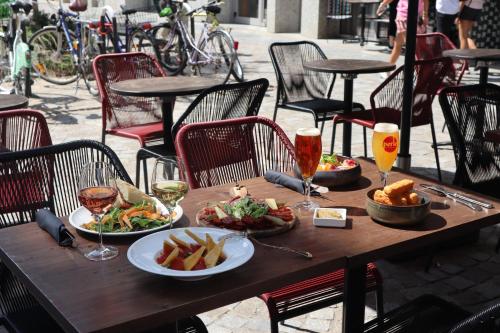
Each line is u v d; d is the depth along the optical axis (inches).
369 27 487.2
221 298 58.2
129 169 194.7
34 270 63.2
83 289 59.2
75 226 72.3
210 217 74.8
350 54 422.6
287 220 74.1
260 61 400.8
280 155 114.3
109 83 178.7
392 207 73.2
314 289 86.7
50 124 251.4
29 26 393.4
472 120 134.0
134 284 60.0
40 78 337.4
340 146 222.5
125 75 184.4
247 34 538.0
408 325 78.2
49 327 78.2
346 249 67.8
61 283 60.4
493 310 59.2
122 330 53.6
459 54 204.5
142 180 184.2
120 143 225.0
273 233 71.1
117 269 63.2
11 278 85.1
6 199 96.8
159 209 78.8
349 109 185.9
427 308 81.0
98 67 179.3
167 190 70.3
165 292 58.4
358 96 298.8
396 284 124.3
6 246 68.9
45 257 66.1
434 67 170.9
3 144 117.8
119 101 177.9
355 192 87.0
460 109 132.7
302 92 212.7
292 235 71.6
